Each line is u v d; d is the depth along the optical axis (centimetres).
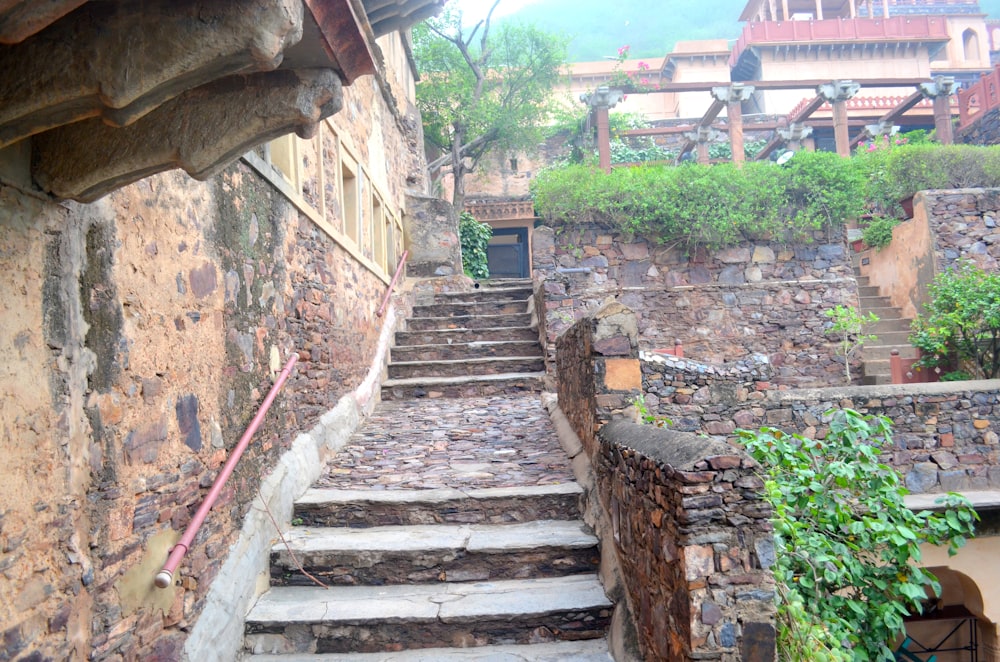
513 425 666
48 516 239
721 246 1014
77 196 246
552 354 795
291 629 379
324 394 596
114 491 275
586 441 510
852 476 418
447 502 478
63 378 249
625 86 1371
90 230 267
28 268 234
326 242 614
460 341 906
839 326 930
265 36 188
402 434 653
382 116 952
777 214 1009
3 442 220
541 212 1020
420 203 1122
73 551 250
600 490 449
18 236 230
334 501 477
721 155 2108
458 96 1591
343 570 428
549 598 393
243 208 421
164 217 322
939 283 909
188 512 336
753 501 272
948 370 866
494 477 525
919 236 1016
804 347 972
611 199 1007
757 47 2503
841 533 422
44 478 237
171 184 329
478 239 1552
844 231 1023
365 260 759
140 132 234
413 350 870
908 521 420
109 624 270
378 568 428
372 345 793
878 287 1132
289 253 512
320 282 592
